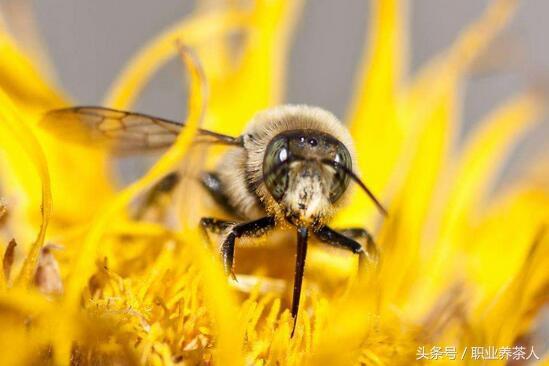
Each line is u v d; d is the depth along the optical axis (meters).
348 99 0.14
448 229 0.11
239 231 0.09
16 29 0.11
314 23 0.14
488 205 0.11
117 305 0.09
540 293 0.10
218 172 0.10
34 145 0.09
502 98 0.13
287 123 0.09
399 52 0.11
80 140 0.10
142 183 0.09
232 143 0.10
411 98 0.11
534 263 0.10
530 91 0.11
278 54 0.11
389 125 0.11
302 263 0.09
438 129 0.11
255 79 0.11
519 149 0.12
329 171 0.09
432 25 0.14
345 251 0.10
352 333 0.09
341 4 0.14
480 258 0.11
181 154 0.09
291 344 0.09
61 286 0.09
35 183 0.11
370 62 0.11
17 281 0.09
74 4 0.14
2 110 0.09
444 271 0.11
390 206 0.11
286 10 0.11
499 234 0.11
